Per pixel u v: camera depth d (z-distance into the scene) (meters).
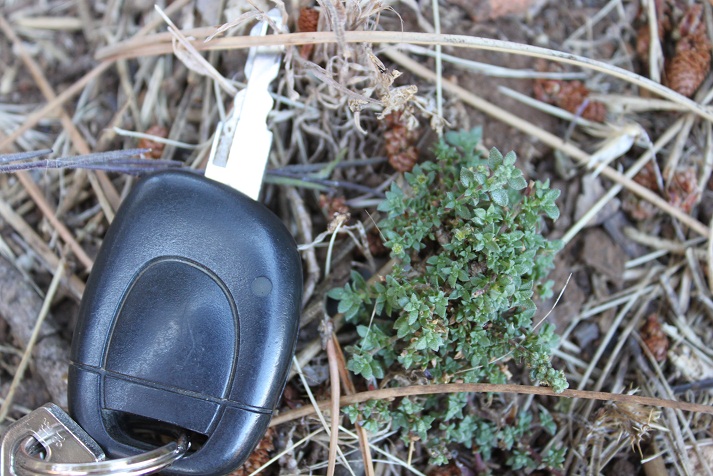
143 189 0.17
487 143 0.19
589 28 0.20
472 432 0.18
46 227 0.20
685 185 0.19
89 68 0.21
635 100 0.20
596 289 0.19
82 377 0.16
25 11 0.21
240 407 0.16
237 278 0.17
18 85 0.21
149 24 0.20
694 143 0.20
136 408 0.16
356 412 0.17
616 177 0.19
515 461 0.18
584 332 0.19
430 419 0.17
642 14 0.20
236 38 0.18
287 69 0.18
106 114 0.21
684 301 0.19
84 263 0.19
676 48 0.20
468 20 0.20
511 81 0.20
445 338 0.17
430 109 0.19
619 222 0.20
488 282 0.17
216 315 0.16
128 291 0.17
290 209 0.19
